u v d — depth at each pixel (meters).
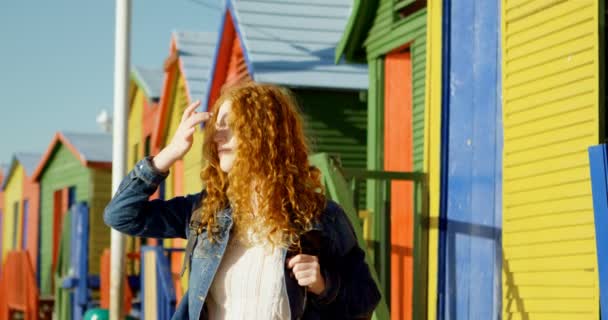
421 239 8.09
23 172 29.55
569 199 6.50
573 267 6.41
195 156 15.41
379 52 10.19
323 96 11.67
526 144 6.94
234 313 3.42
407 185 9.76
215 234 3.46
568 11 6.60
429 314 7.99
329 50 11.83
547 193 6.70
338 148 11.66
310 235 3.49
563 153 6.57
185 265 3.55
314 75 11.43
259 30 11.92
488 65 7.54
